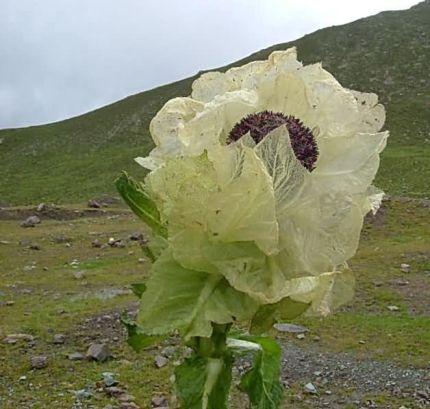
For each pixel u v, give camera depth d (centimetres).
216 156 178
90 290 1781
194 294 181
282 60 214
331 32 9862
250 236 180
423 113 7450
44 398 1067
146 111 9388
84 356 1241
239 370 1155
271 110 203
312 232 186
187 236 181
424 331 1398
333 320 1477
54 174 7438
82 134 9094
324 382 1145
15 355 1259
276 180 182
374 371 1188
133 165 7219
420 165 5569
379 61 8812
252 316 186
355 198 193
